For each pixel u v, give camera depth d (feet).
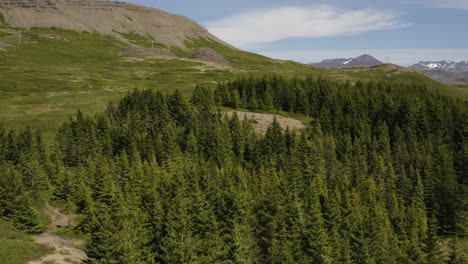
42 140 318.04
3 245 161.68
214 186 228.22
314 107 488.44
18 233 195.00
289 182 246.47
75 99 498.69
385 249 198.80
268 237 204.44
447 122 421.18
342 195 246.06
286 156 317.22
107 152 327.88
